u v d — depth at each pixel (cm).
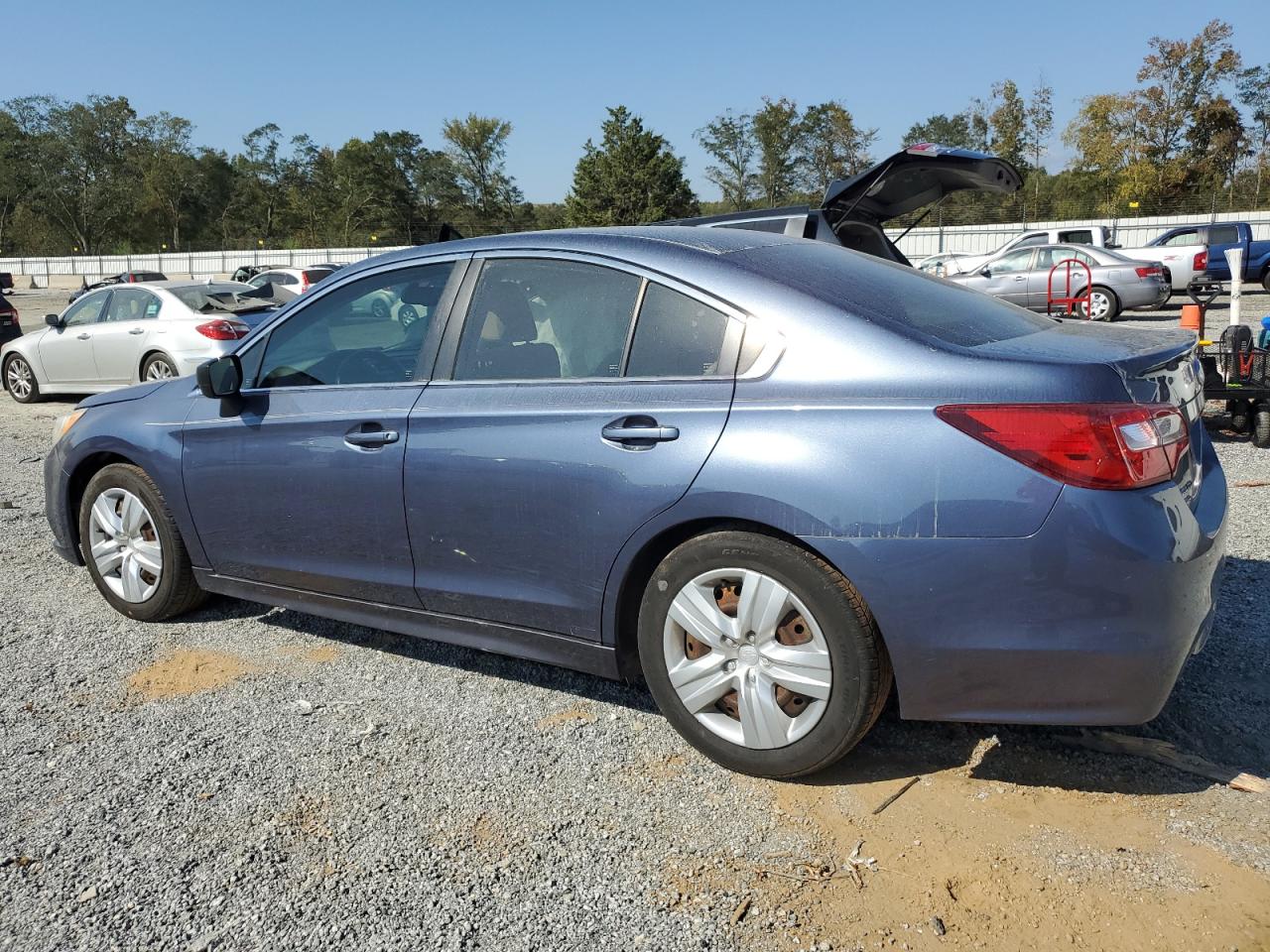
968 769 285
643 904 232
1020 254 1862
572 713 333
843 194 767
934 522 246
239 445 376
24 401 1232
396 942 222
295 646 401
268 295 2173
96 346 1154
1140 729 303
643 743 311
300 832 266
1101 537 236
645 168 6706
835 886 236
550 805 276
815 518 255
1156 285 1756
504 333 325
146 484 415
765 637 272
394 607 351
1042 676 246
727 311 284
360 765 301
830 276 300
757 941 218
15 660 390
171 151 9656
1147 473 241
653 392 287
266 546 378
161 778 296
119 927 229
